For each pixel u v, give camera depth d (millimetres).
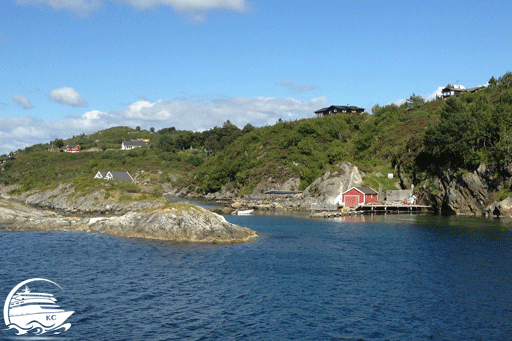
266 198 127250
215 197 146875
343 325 26219
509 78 146875
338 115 169875
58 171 174250
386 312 28469
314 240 56750
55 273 37312
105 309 28547
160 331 25047
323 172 125625
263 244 53312
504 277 37062
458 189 93188
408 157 116062
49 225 63594
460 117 92500
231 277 36969
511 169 82562
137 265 40688
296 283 35250
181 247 49906
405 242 54812
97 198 98562
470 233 62438
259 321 26797
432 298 31375
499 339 24297
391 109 160875
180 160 199000
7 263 40656
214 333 24859
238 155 158500
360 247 51344
